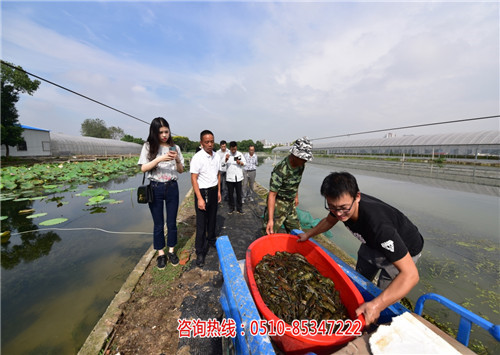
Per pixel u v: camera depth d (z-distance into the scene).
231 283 1.37
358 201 1.38
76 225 4.95
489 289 2.56
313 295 1.45
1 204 6.90
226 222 4.89
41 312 2.35
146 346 1.84
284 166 2.44
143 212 5.95
